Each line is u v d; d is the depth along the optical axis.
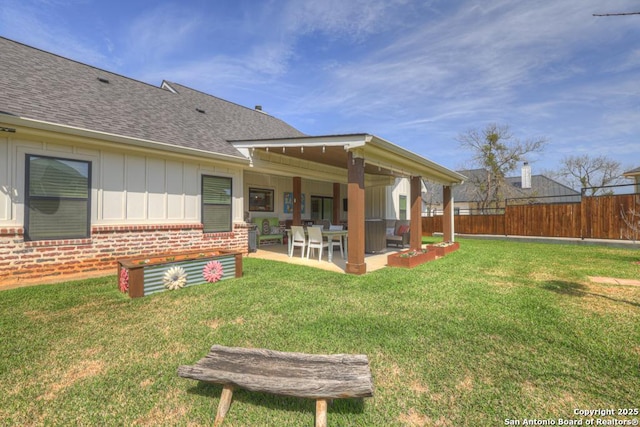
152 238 7.35
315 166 11.83
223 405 2.25
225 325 3.82
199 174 8.38
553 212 14.76
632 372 2.81
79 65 9.01
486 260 9.02
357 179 6.86
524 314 4.28
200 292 5.21
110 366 2.88
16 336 3.44
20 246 5.55
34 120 5.34
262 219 12.57
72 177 6.16
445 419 2.24
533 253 10.62
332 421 2.22
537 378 2.72
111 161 6.71
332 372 2.27
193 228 8.19
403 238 11.99
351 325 3.85
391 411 2.32
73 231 6.19
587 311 4.41
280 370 2.31
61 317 4.01
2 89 5.88
